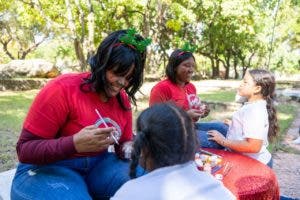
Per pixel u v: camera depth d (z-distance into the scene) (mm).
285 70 27859
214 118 7418
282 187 3871
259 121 2871
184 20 17094
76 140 1896
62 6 14773
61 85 2078
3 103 8773
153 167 1603
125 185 1599
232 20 21109
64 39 21953
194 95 3736
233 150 2969
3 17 19359
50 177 2039
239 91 3172
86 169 2277
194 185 1514
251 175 2430
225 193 1558
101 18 15992
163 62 23234
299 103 10375
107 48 2029
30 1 13805
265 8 22844
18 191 2018
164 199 1473
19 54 21312
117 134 2287
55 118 2043
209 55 25516
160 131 1551
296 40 27141
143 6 15594
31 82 12070
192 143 1591
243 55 27641
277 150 5141
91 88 2131
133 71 2133
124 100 2344
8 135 5625
